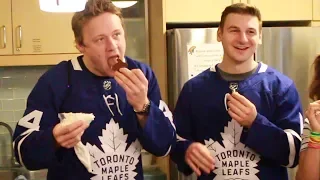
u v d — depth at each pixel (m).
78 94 1.44
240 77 1.71
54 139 1.34
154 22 2.89
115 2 2.99
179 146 1.71
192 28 2.71
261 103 1.68
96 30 1.36
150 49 3.02
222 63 1.75
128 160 1.46
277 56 2.67
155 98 1.53
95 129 1.43
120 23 1.40
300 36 2.70
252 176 1.65
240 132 1.65
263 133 1.58
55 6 1.37
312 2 2.83
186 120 1.76
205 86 1.73
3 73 3.10
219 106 1.69
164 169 2.84
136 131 1.44
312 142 1.56
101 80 1.46
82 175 1.43
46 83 1.46
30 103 1.46
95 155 1.42
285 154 1.61
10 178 2.98
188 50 2.60
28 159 1.38
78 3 1.38
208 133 1.70
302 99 2.70
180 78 2.61
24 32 2.79
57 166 1.45
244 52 1.67
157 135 1.44
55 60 2.83
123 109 1.45
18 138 1.41
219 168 1.67
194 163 1.65
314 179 1.57
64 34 2.83
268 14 2.80
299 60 2.70
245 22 1.66
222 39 1.72
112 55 1.37
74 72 1.47
